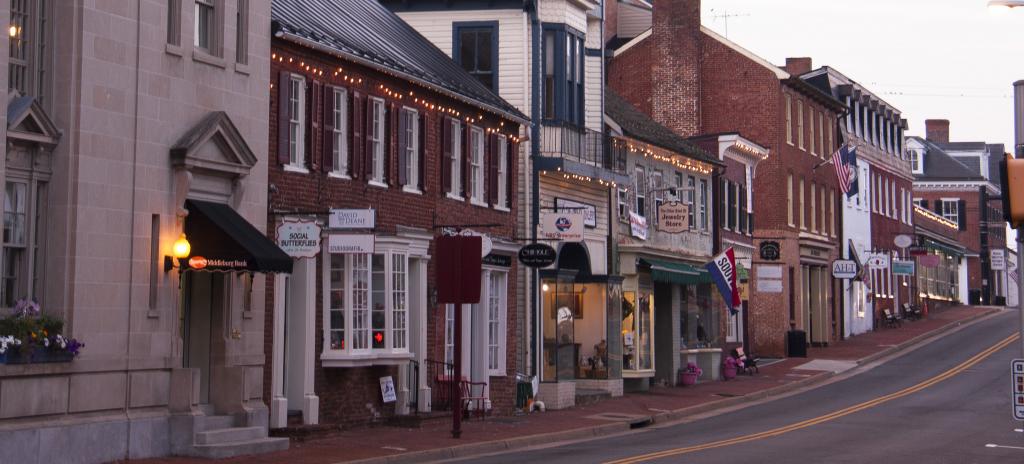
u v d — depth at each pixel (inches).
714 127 2329.0
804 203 2469.2
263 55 965.8
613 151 1631.4
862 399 1553.9
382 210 1131.3
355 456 882.1
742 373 1979.6
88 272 791.7
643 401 1529.3
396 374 1146.0
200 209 876.6
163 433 849.5
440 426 1143.6
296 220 935.7
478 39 1487.5
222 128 898.7
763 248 2271.2
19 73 774.5
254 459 850.8
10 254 763.4
